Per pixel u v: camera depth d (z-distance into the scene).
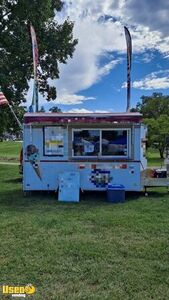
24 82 22.61
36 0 22.48
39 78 24.67
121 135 10.25
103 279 4.46
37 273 4.66
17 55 22.41
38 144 10.41
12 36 22.42
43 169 10.44
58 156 10.37
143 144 10.76
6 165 22.19
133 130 10.18
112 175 10.27
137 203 9.33
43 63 24.27
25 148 10.48
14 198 10.29
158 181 10.41
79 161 10.30
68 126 10.30
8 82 21.05
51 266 4.88
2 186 12.88
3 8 22.88
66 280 4.45
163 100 46.00
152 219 7.45
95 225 7.05
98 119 10.10
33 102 15.20
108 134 10.27
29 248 5.64
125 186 10.24
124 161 10.22
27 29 22.59
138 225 6.98
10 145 53.66
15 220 7.49
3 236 6.32
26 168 10.51
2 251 5.50
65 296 4.04
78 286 4.28
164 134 29.73
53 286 4.29
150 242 5.91
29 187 10.51
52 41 23.81
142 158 10.55
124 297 4.00
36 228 6.83
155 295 4.05
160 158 29.78
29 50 22.28
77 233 6.47
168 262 5.01
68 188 10.02
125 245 5.77
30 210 8.56
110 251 5.47
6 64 21.67
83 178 10.30
